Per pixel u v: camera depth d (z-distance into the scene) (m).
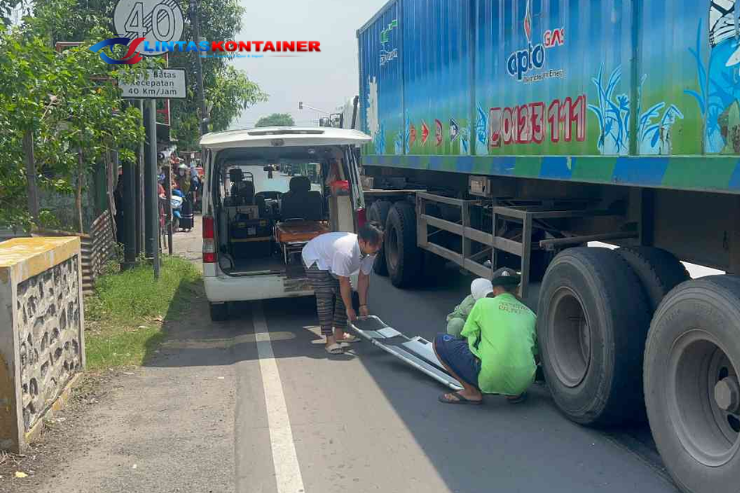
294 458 4.59
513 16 6.27
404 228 10.05
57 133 7.79
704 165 3.75
